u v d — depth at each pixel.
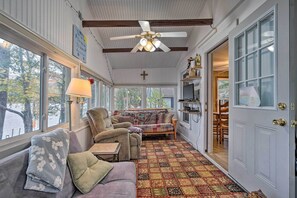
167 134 5.79
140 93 6.70
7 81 1.56
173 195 2.22
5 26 1.41
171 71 6.68
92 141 3.68
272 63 1.80
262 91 1.94
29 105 1.88
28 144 1.72
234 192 2.26
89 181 1.60
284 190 1.54
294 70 1.54
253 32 2.11
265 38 1.90
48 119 2.25
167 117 5.70
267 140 1.77
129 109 6.20
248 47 2.20
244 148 2.17
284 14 1.56
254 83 2.08
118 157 3.27
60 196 1.35
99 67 4.70
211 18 3.38
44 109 2.09
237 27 2.34
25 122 1.81
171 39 5.12
